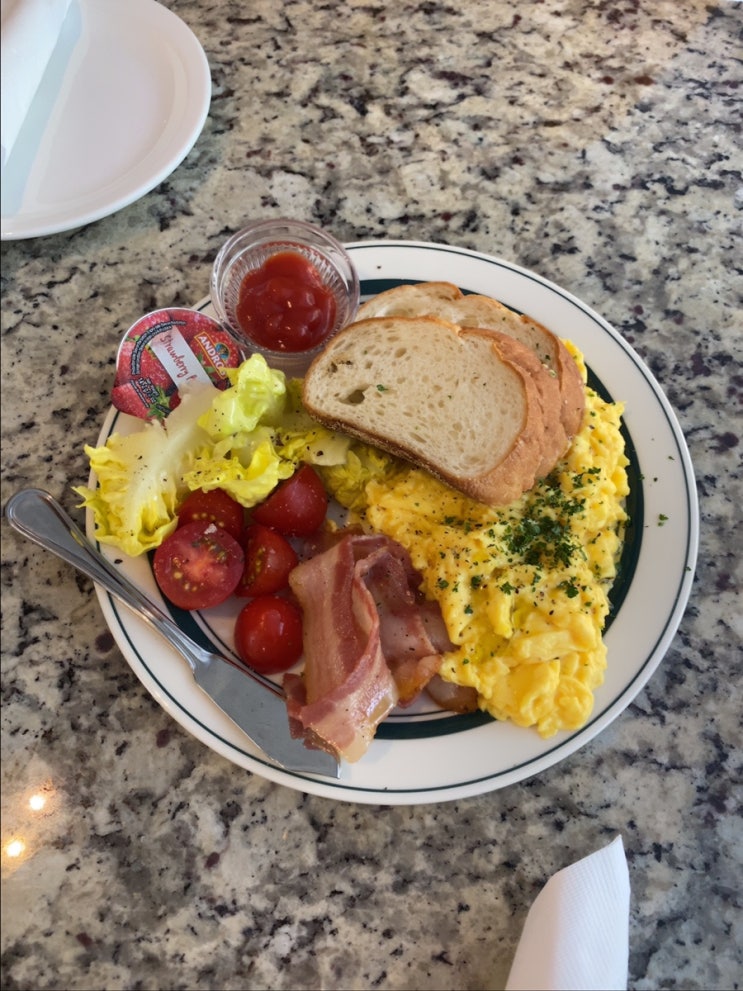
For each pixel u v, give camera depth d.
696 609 0.36
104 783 0.32
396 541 0.35
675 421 0.38
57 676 0.33
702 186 0.46
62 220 0.39
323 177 0.45
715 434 0.40
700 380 0.41
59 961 0.29
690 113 0.48
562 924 0.28
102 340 0.40
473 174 0.46
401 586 0.34
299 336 0.38
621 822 0.32
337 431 0.37
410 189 0.45
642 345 0.42
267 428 0.36
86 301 0.41
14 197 0.40
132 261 0.42
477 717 0.32
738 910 0.31
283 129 0.46
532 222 0.44
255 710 0.32
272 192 0.44
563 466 0.36
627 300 0.43
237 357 0.37
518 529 0.35
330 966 0.29
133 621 0.33
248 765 0.31
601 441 0.37
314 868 0.31
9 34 0.38
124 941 0.29
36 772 0.32
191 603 0.33
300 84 0.47
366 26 0.49
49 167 0.41
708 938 0.30
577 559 0.34
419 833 0.31
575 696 0.32
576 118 0.47
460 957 0.29
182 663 0.32
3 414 0.38
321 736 0.30
